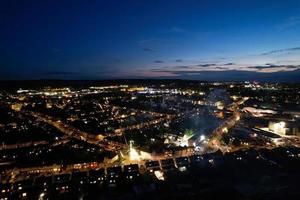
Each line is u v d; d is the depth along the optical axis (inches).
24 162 4424.2
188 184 3294.8
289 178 3412.9
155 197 2989.7
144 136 6176.2
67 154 4793.3
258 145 5275.6
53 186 3442.4
